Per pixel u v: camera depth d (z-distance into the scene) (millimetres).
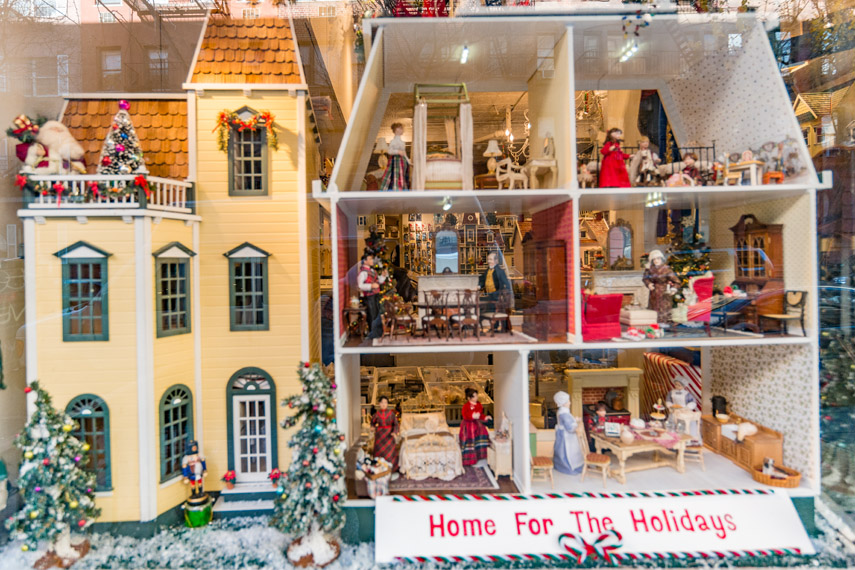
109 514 3807
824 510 4059
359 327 4242
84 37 4312
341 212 4039
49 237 3791
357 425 4488
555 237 4203
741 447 4270
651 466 4273
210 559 3646
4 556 3645
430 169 4031
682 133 4902
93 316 3801
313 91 4434
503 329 4289
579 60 4508
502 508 3770
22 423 3924
